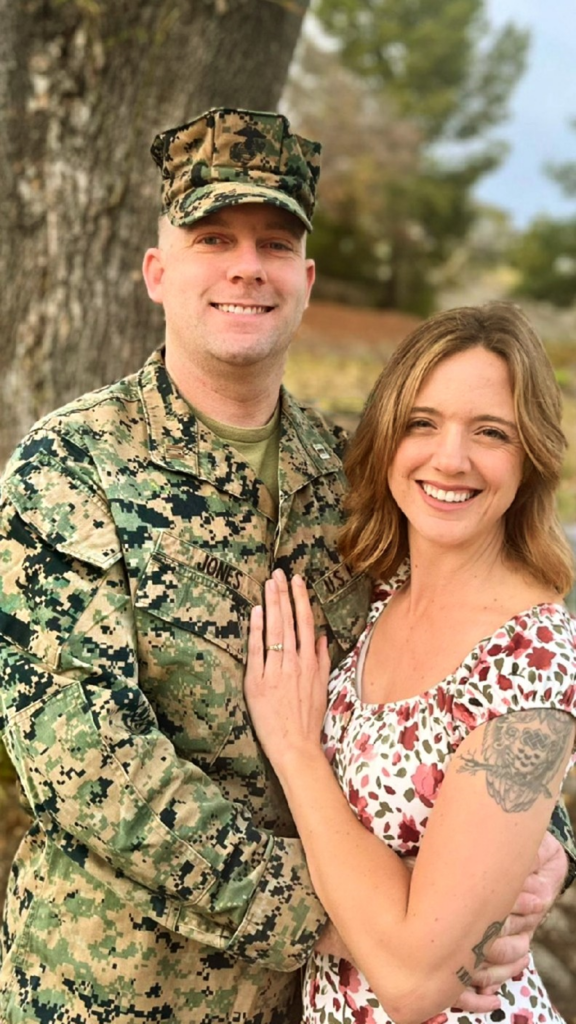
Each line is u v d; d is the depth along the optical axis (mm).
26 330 3248
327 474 2197
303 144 2109
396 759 1752
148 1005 1837
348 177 27203
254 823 1947
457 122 30641
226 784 1938
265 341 2006
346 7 29469
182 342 2045
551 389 1798
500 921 1581
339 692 1979
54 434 1908
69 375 3291
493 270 34281
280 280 2039
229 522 1995
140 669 1865
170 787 1743
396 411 1826
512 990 1741
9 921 1954
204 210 1943
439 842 1594
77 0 3045
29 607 1796
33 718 1744
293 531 2090
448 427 1773
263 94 3320
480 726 1635
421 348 1806
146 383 2072
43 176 3184
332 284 27906
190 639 1883
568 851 1989
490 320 1797
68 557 1803
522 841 1566
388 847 1735
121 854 1722
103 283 3266
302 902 1779
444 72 29953
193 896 1748
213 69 3158
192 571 1912
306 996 1892
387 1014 1694
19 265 3227
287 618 1995
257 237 2029
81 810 1725
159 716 1893
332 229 27516
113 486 1889
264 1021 1971
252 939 1768
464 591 1817
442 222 29156
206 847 1751
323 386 13133
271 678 1949
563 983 3133
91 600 1794
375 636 2031
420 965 1573
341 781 1853
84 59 3104
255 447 2129
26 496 1841
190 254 2023
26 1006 1864
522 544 1839
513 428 1765
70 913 1845
